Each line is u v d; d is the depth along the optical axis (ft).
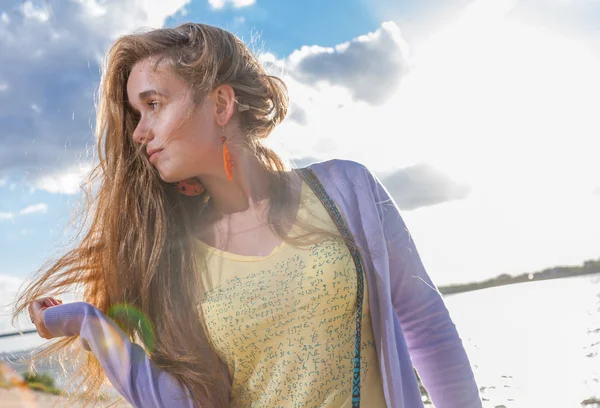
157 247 5.67
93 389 6.36
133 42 5.45
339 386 5.22
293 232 5.40
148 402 5.33
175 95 5.35
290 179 5.72
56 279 5.96
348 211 5.55
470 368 5.73
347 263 5.26
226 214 5.77
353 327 5.30
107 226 5.79
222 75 5.49
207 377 5.39
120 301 5.79
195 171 5.49
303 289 5.20
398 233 5.74
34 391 16.11
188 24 5.64
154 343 5.66
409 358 5.54
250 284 5.32
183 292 5.59
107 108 5.74
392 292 5.75
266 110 5.85
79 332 5.68
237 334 5.29
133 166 5.79
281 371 5.26
